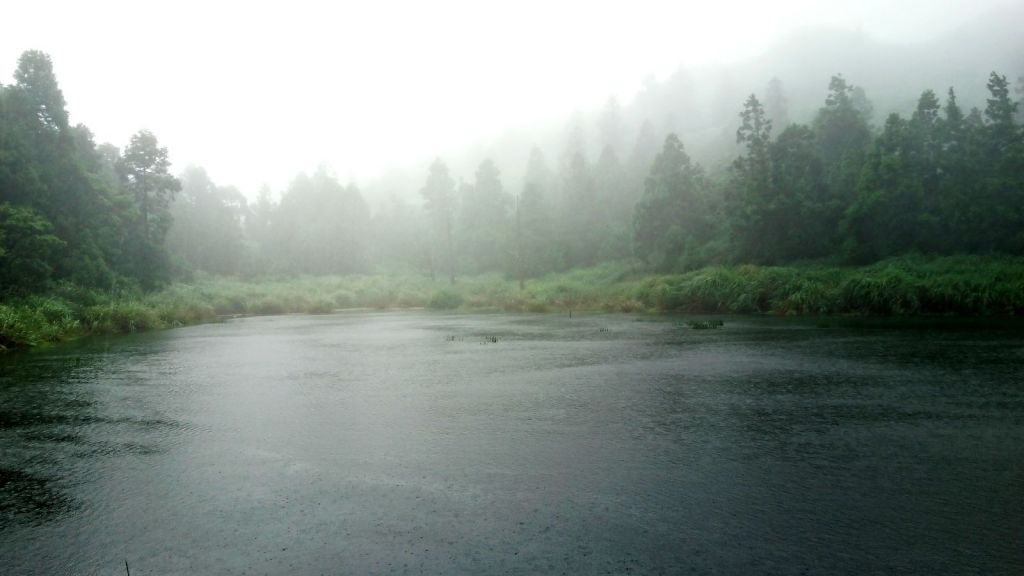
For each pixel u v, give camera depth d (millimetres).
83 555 4000
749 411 7898
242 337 21594
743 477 5273
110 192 37688
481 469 5660
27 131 31328
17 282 24828
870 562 3662
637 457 5926
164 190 44031
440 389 10039
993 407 7879
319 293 46844
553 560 3771
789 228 36750
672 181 46469
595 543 4004
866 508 4516
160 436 7156
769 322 23281
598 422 7438
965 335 16656
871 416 7484
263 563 3836
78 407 8938
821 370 11180
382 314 37719
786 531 4133
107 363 14281
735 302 30359
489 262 67000
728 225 42062
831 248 35375
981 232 29969
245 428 7508
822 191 37688
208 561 3879
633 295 35781
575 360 13375
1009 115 32531
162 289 40406
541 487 5129
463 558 3830
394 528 4340
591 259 60031
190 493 5168
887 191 31891
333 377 11648
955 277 25734
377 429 7320
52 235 26719
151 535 4309
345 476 5551
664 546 3939
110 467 5941
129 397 9719
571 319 28625
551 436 6805
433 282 58281
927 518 4316
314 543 4117
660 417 7645
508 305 39156
